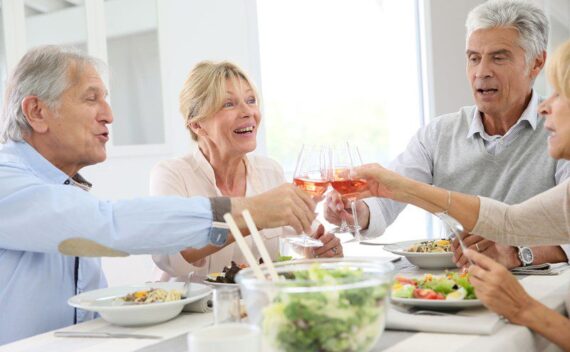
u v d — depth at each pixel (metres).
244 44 4.34
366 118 6.19
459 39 4.98
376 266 1.22
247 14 4.36
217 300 1.18
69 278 1.90
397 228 5.18
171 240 1.67
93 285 1.98
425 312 1.42
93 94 1.90
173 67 3.92
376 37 5.38
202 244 1.70
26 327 1.80
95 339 1.43
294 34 5.23
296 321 1.03
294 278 1.23
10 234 1.68
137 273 3.71
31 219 1.66
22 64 1.89
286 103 5.63
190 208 1.67
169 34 3.89
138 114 3.74
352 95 5.54
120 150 3.64
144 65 3.78
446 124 2.72
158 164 2.44
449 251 2.09
